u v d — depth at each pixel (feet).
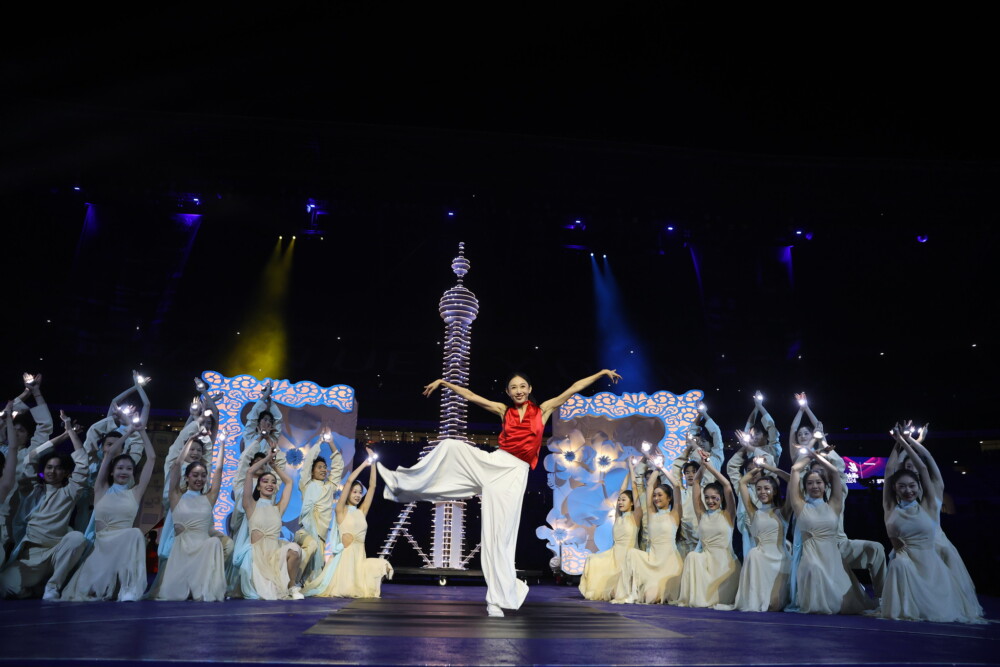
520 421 16.79
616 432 34.30
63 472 22.17
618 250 53.47
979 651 12.07
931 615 19.40
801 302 54.19
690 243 50.19
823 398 55.01
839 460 24.88
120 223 49.73
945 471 50.65
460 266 33.01
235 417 31.30
